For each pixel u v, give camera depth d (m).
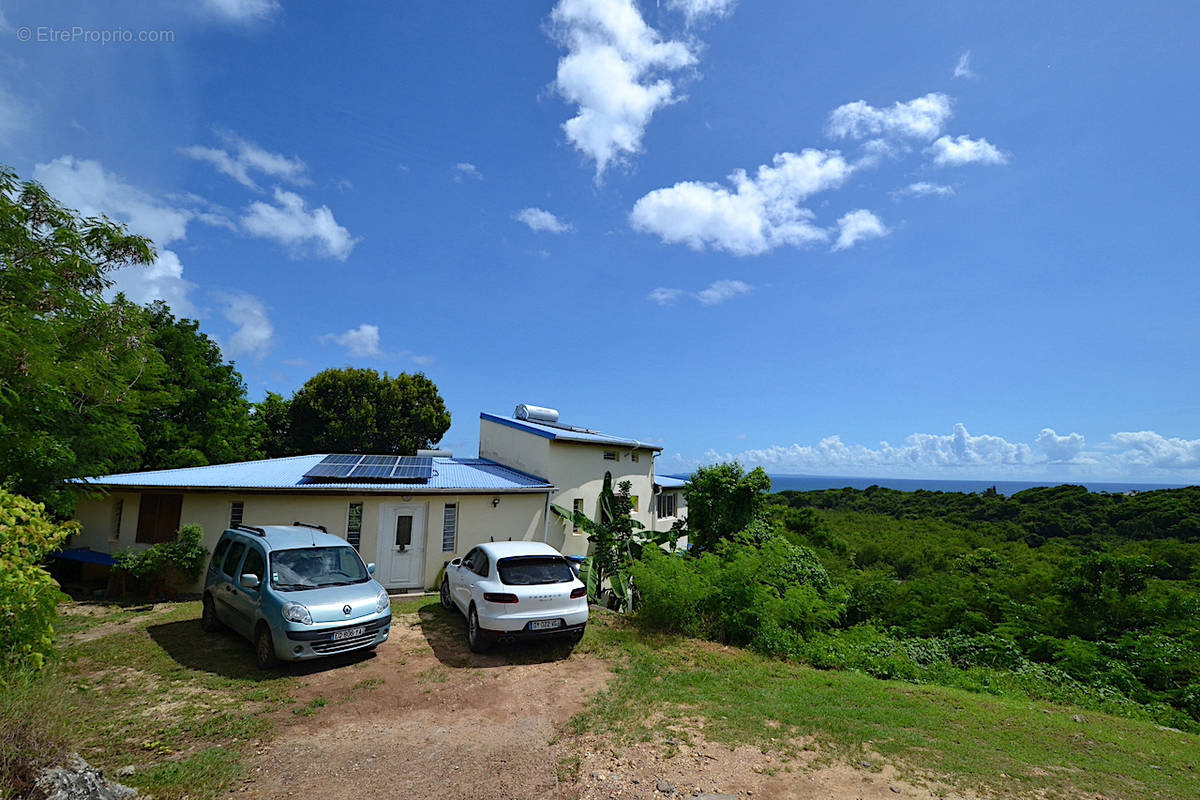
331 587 8.29
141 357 10.60
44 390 8.35
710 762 5.21
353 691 6.99
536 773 4.94
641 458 21.48
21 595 4.84
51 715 4.10
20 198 8.67
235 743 5.46
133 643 8.81
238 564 9.09
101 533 13.90
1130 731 7.34
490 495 15.14
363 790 4.60
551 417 20.83
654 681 7.73
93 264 9.21
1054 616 16.06
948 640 13.75
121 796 4.11
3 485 6.13
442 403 33.25
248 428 24.31
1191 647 12.69
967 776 5.12
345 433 29.42
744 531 15.74
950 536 36.00
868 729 6.22
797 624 12.53
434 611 11.37
